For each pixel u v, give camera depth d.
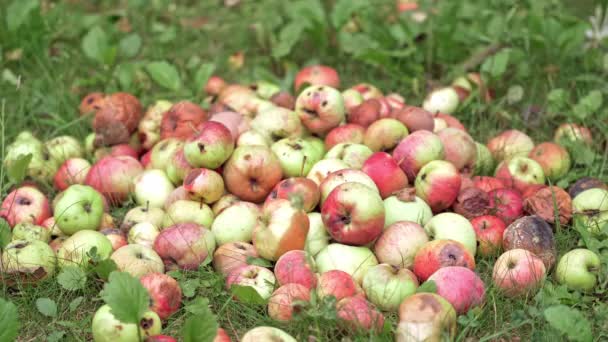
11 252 1.75
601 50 2.23
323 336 1.66
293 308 1.66
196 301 1.72
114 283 1.61
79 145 2.03
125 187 1.92
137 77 2.21
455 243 1.74
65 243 1.78
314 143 1.97
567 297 1.72
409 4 2.38
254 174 1.84
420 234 1.77
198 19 2.47
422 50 2.27
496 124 2.12
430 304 1.64
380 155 1.86
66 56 2.28
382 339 1.65
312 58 2.32
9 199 1.87
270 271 1.75
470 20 2.34
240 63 2.29
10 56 2.26
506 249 1.79
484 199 1.84
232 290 1.70
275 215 1.75
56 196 1.92
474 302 1.69
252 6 2.50
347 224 1.75
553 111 2.09
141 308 1.62
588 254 1.75
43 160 1.98
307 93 1.97
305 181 1.80
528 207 1.85
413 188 1.83
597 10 2.25
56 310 1.72
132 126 2.02
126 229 1.85
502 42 2.24
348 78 2.25
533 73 2.21
